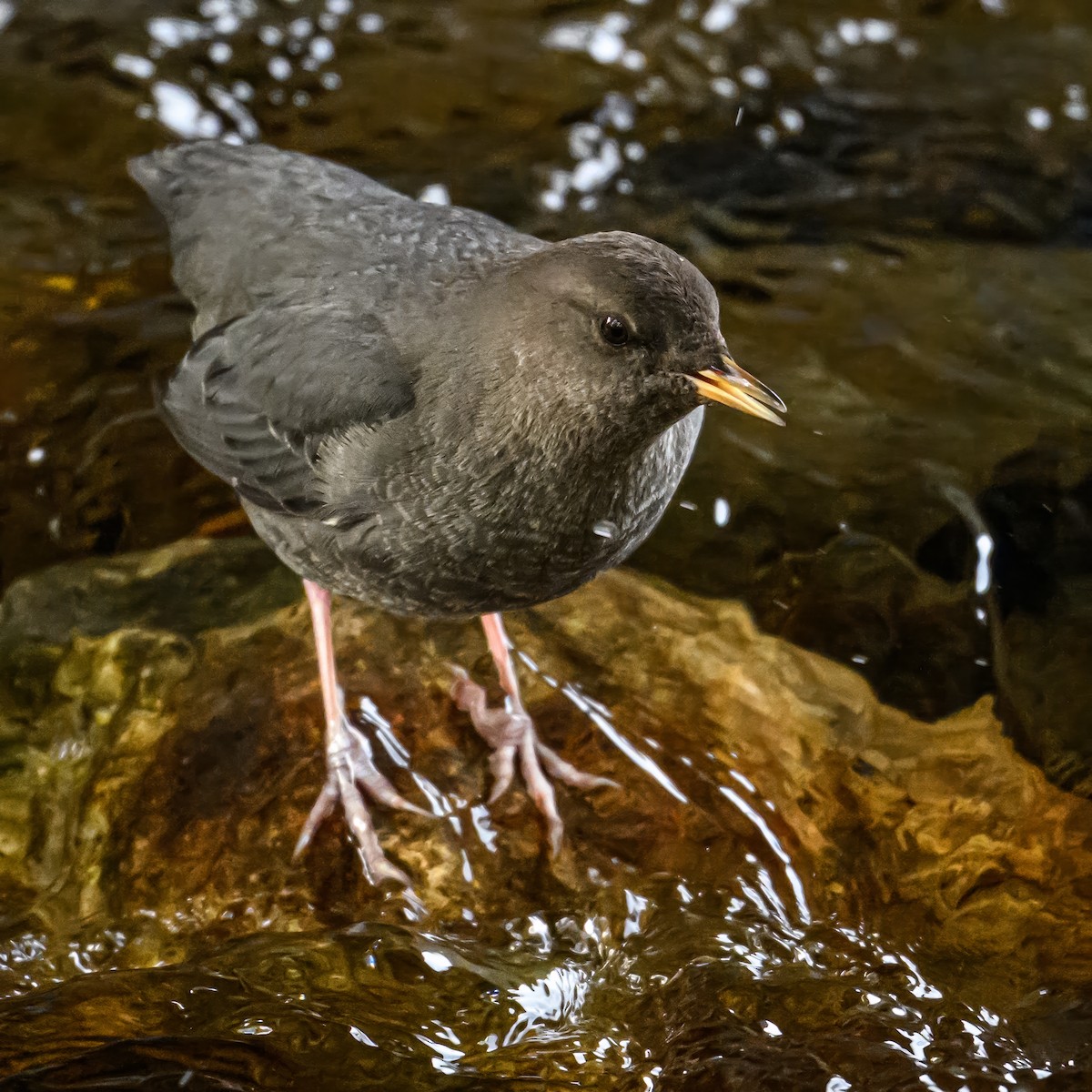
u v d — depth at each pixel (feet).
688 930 23.44
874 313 36.09
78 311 35.88
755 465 32.55
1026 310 36.04
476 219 25.98
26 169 39.40
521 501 22.82
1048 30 44.45
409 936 23.22
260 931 23.35
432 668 27.17
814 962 23.03
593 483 22.50
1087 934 23.17
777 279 37.06
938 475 32.12
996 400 33.81
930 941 23.29
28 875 24.08
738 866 24.29
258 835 24.45
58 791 24.95
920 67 43.24
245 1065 21.04
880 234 38.27
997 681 27.89
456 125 41.27
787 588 29.89
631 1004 22.45
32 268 36.76
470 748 25.88
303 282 25.53
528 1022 22.09
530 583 24.04
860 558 30.53
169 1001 22.09
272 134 40.78
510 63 43.24
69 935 23.29
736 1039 21.76
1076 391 33.94
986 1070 21.31
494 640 26.25
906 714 26.96
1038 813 25.05
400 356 23.65
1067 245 37.86
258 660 27.02
